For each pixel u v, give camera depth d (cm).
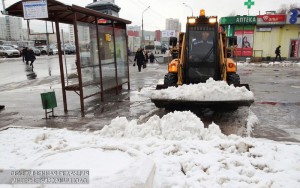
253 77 1692
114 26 1207
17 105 972
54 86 1409
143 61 2155
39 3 742
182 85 791
